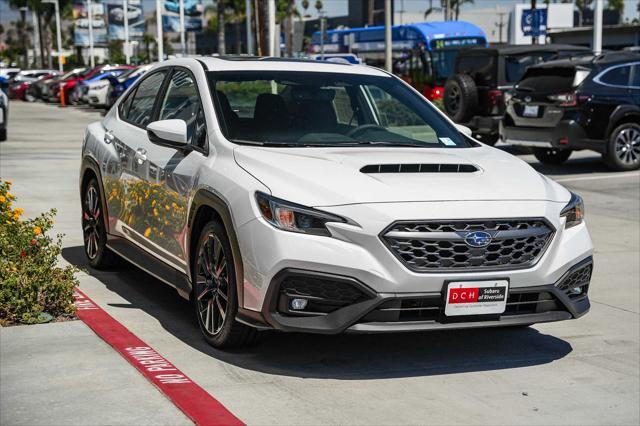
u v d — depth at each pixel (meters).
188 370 4.77
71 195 11.32
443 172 5.09
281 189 4.66
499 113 17.95
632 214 10.73
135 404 4.16
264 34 23.97
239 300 4.74
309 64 6.18
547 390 4.68
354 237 4.48
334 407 4.30
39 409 4.09
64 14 91.06
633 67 14.73
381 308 4.51
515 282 4.69
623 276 7.50
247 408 4.25
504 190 4.89
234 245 4.75
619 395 4.64
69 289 5.65
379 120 5.89
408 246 4.51
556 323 6.02
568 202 5.06
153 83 6.55
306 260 4.46
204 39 100.31
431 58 30.58
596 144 14.48
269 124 5.52
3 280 5.46
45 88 44.16
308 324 4.51
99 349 4.98
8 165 14.77
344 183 4.70
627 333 5.81
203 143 5.47
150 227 5.91
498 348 5.39
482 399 4.51
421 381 4.73
